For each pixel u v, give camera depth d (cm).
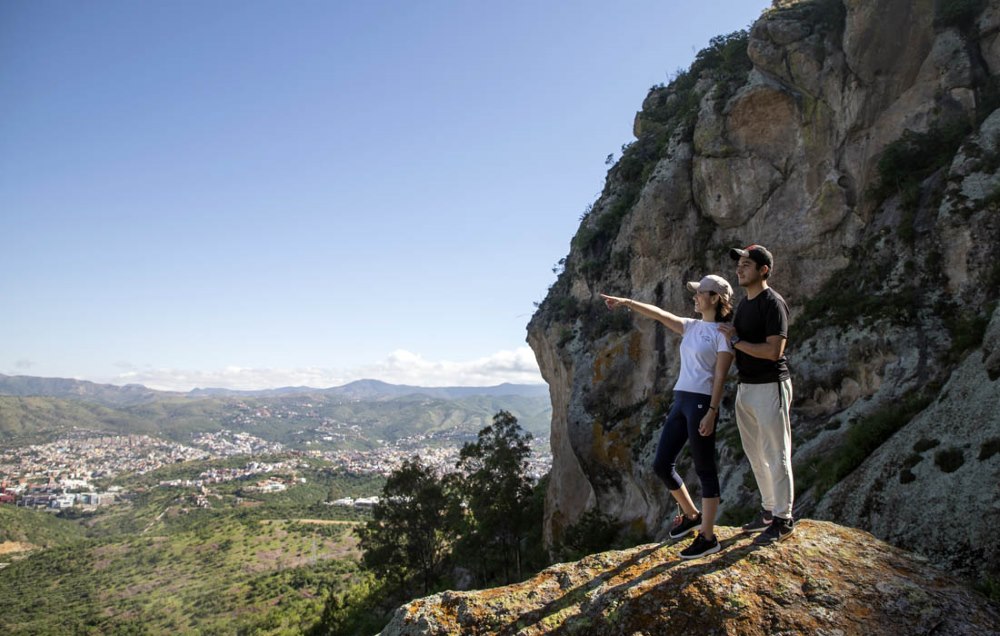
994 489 586
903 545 637
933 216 1634
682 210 2500
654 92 3588
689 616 410
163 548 13338
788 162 2219
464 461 4209
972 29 1928
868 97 2062
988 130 1619
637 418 2423
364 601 4819
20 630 9031
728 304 558
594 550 2212
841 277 1934
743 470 1555
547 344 3325
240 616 8656
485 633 460
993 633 369
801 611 396
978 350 834
